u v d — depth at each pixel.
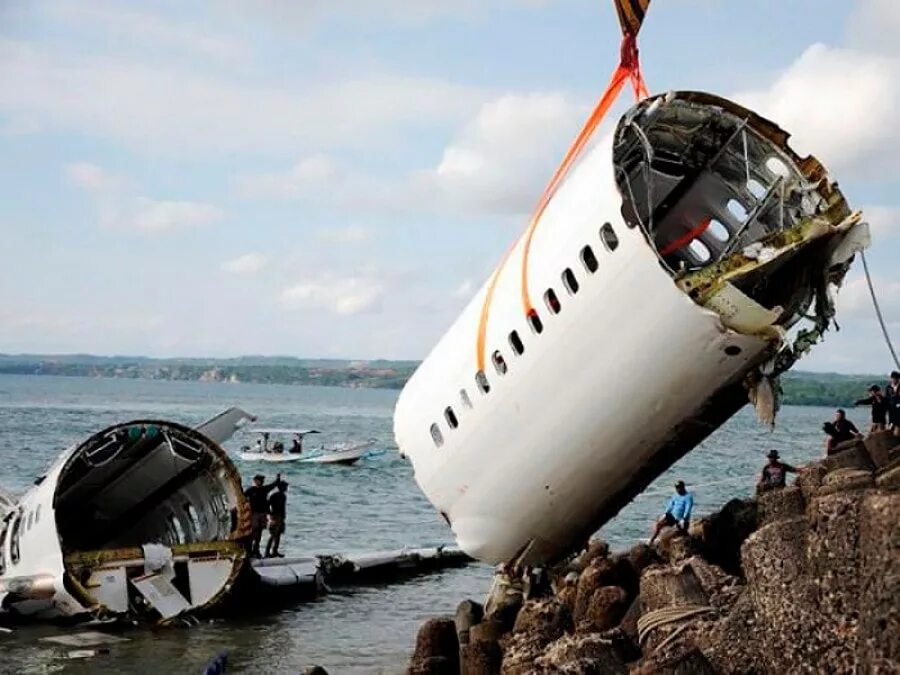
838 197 18.81
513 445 20.86
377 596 29.27
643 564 19.73
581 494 20.77
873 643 9.55
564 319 19.20
